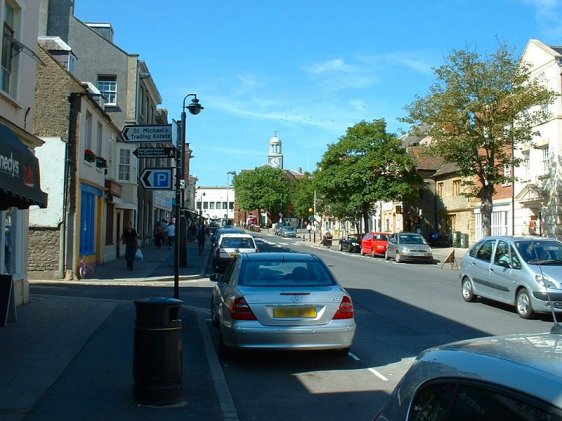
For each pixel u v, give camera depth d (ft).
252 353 29.40
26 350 27.78
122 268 77.87
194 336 33.53
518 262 42.01
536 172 104.78
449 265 96.78
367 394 22.94
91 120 72.38
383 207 193.57
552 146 99.71
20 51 39.37
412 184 149.07
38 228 63.26
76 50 104.73
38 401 20.24
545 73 101.45
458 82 89.71
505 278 42.80
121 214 98.63
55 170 63.67
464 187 142.61
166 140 37.47
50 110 64.28
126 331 33.09
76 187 64.28
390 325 38.09
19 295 41.22
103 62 105.29
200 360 27.84
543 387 7.38
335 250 149.79
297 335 25.95
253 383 24.47
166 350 20.42
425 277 72.54
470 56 89.40
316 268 29.32
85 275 65.72
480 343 9.86
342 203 159.43
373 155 145.59
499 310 44.57
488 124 90.43
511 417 7.52
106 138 82.74
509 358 8.55
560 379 7.47
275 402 21.91
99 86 105.29
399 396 10.03
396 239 106.42
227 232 88.12
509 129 91.71
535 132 91.81
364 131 147.74
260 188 330.13
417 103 92.53
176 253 38.88
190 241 183.62
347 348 27.04
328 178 151.84
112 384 22.54
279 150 481.87
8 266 40.22
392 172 148.87
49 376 23.39
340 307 26.63
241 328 25.86
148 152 38.32
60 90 64.49
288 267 29.22
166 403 20.29
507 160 94.84
